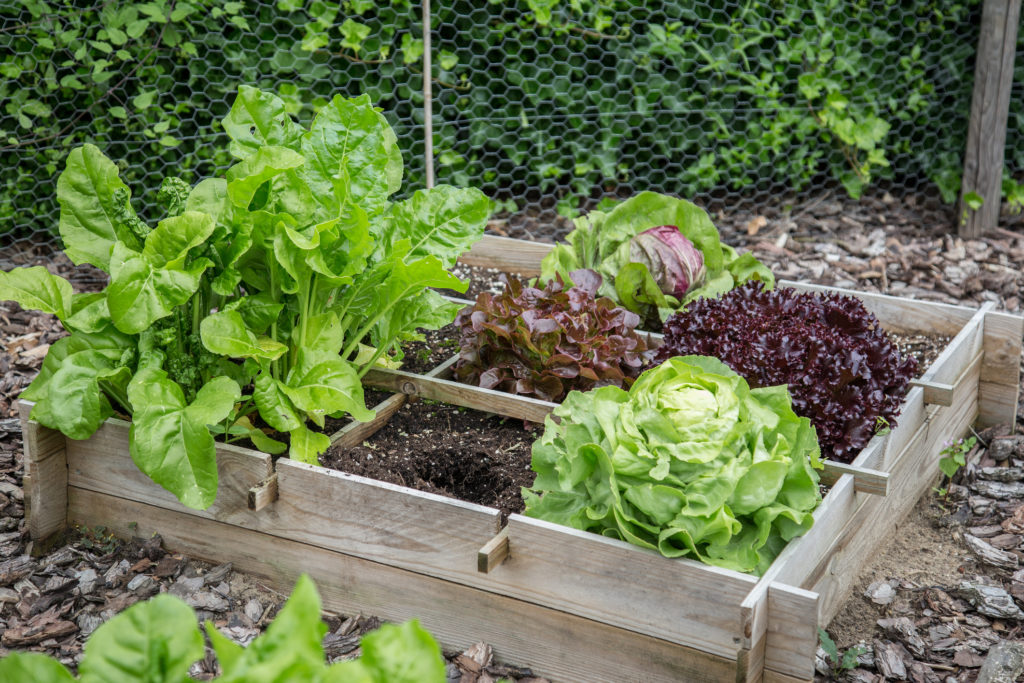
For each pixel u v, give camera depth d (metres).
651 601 2.13
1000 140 5.21
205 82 4.93
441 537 2.34
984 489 3.15
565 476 2.20
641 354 3.08
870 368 2.82
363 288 2.81
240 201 2.45
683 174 5.60
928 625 2.56
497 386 3.06
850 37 5.56
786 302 3.01
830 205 5.81
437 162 5.32
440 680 1.28
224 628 2.46
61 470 2.77
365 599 2.52
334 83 5.09
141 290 2.34
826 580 2.43
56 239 4.96
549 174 5.50
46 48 4.65
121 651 1.22
